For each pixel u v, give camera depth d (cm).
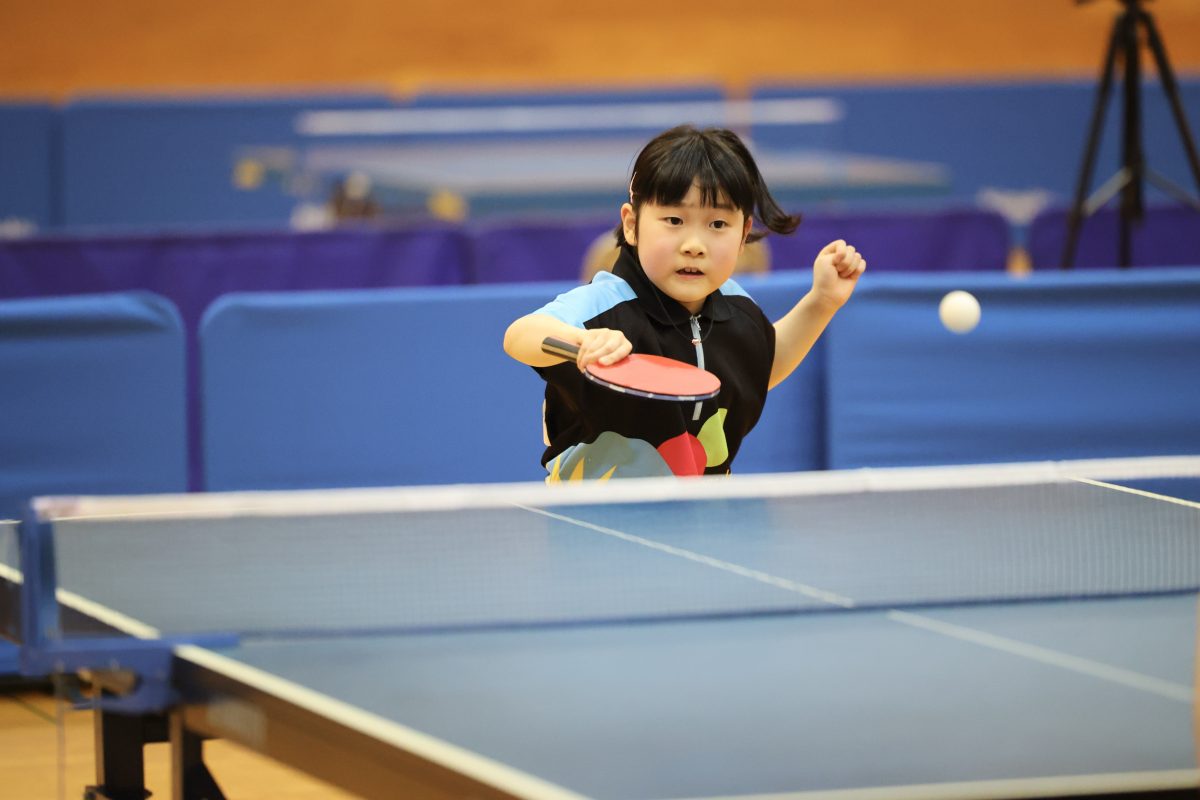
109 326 804
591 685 315
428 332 822
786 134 1897
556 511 502
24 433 799
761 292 820
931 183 1443
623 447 499
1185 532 454
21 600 349
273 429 817
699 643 346
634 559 426
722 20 2475
